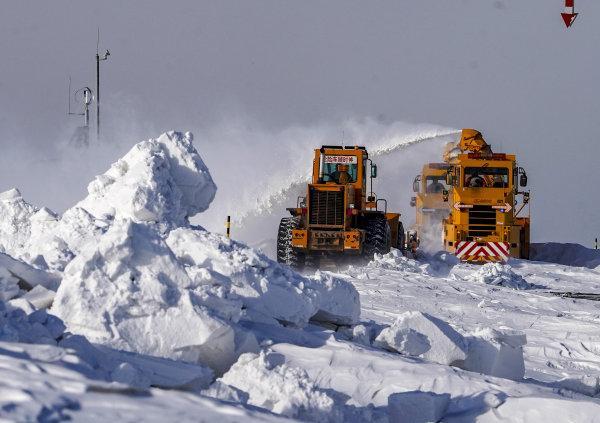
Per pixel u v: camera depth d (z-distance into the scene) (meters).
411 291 51.94
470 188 86.44
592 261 92.31
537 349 36.53
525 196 89.12
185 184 34.03
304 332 25.41
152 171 32.75
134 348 20.88
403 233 82.44
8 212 34.75
